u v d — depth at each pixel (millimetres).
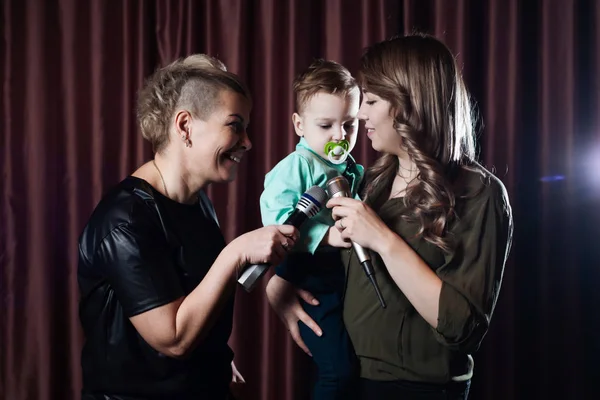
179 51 2500
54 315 2557
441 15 2365
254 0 2473
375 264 1437
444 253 1369
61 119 2539
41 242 2508
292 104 2445
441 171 1382
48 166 2520
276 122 2465
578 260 2371
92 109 2510
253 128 2498
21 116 2520
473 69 2414
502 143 2391
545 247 2381
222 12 2459
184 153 1317
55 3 2508
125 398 1264
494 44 2367
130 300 1198
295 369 2479
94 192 2531
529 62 2428
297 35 2426
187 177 1345
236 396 1627
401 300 1405
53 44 2516
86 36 2508
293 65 2432
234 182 2473
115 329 1253
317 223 1593
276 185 1670
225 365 1421
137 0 2477
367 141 2406
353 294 1481
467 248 1347
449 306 1288
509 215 1410
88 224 1288
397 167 1562
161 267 1227
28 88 2508
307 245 1577
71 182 2521
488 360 2398
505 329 2389
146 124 1340
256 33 2480
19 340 2529
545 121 2367
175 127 1297
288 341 2479
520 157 2396
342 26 2420
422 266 1323
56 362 2564
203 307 1212
